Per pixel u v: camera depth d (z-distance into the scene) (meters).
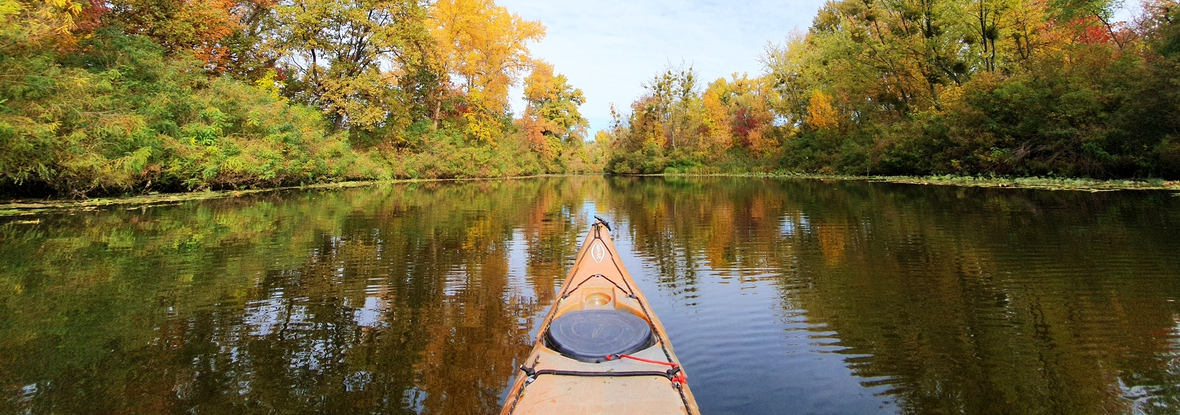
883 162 26.38
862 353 3.86
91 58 13.44
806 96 39.16
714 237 9.10
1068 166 16.56
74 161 11.32
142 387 3.36
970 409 3.02
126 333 4.34
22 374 3.55
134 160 12.37
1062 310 4.63
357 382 3.42
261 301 5.27
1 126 9.55
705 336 4.28
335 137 24.45
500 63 35.06
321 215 12.20
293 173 20.25
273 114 19.14
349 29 26.02
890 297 5.21
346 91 24.86
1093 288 5.22
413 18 26.98
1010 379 3.37
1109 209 10.41
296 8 23.83
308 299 5.35
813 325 4.48
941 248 7.42
